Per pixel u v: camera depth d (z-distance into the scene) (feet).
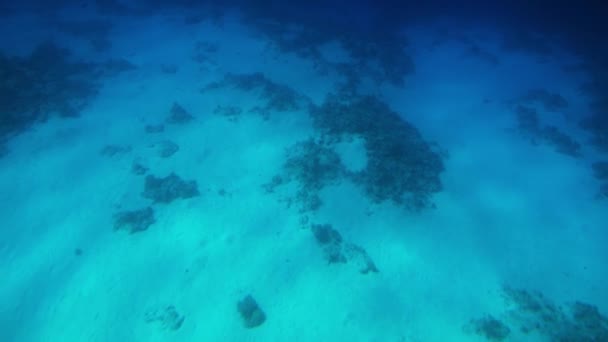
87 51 62.54
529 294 27.66
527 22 100.78
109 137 42.22
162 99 50.44
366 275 27.25
